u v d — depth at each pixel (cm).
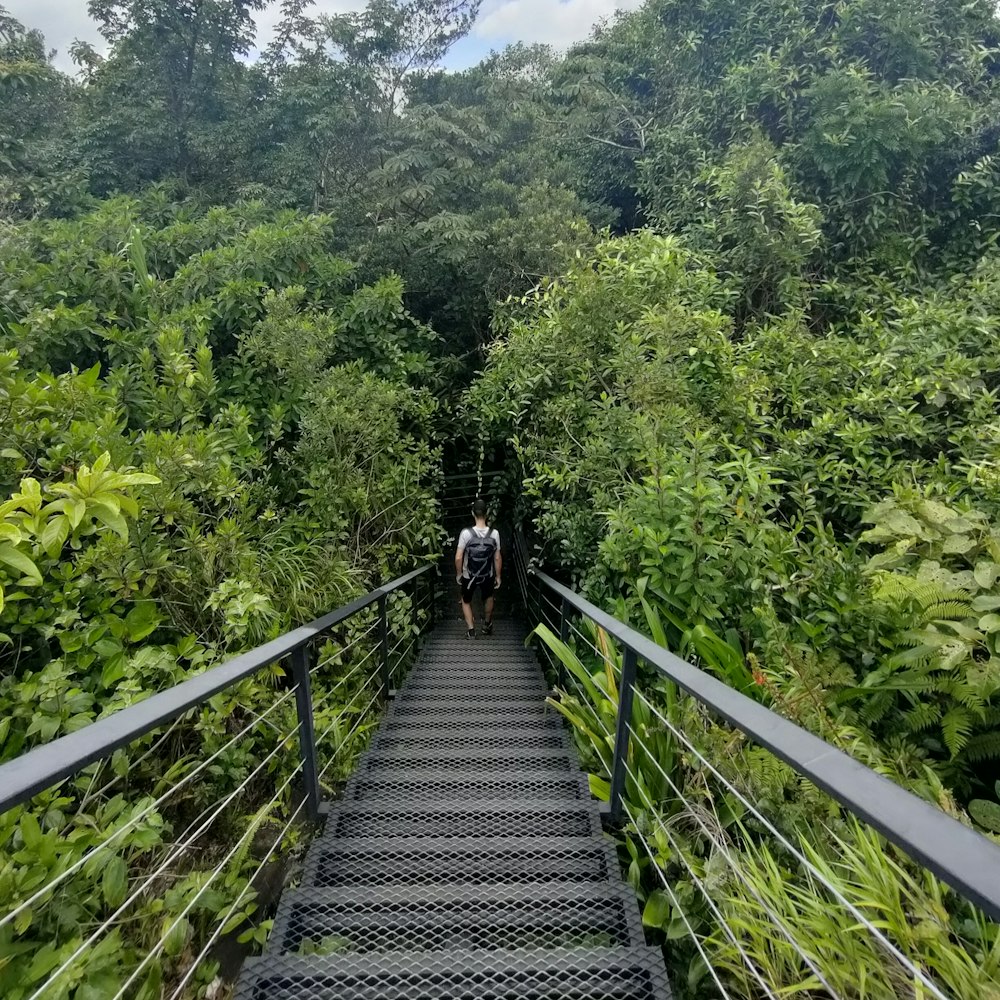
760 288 659
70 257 579
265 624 316
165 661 254
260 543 417
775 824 193
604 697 304
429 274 1001
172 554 321
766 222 640
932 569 269
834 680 261
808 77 729
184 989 180
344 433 563
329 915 194
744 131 760
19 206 840
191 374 406
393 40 1217
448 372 936
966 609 252
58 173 915
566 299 614
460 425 884
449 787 284
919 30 699
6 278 569
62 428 324
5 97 846
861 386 489
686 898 186
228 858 185
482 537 673
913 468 415
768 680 246
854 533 431
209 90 1159
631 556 357
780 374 510
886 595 271
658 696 284
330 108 1099
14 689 228
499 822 252
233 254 655
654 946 176
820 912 155
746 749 215
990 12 750
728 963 160
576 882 207
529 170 1079
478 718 385
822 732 228
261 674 285
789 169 707
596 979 167
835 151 673
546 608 647
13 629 261
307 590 408
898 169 698
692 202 750
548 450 554
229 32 1128
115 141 1038
